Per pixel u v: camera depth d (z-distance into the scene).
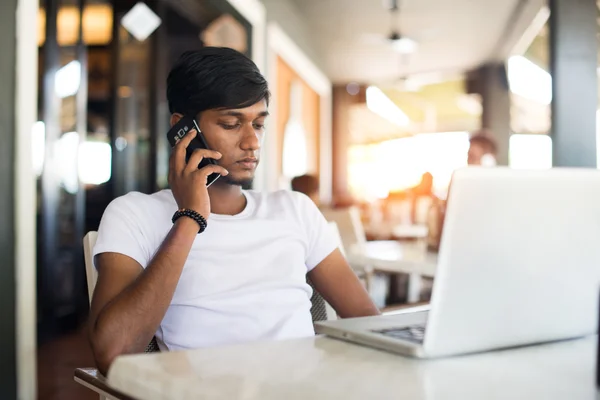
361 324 0.93
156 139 5.73
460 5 7.06
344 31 8.32
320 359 0.76
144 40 5.67
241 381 0.65
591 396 0.62
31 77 2.34
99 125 5.46
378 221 8.19
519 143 11.73
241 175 1.26
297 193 1.42
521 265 0.76
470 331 0.76
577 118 2.58
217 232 1.23
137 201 1.22
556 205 0.77
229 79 1.22
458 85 12.02
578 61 2.58
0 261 2.19
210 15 5.54
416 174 14.29
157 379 0.67
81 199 4.32
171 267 1.07
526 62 9.95
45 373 3.10
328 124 11.16
